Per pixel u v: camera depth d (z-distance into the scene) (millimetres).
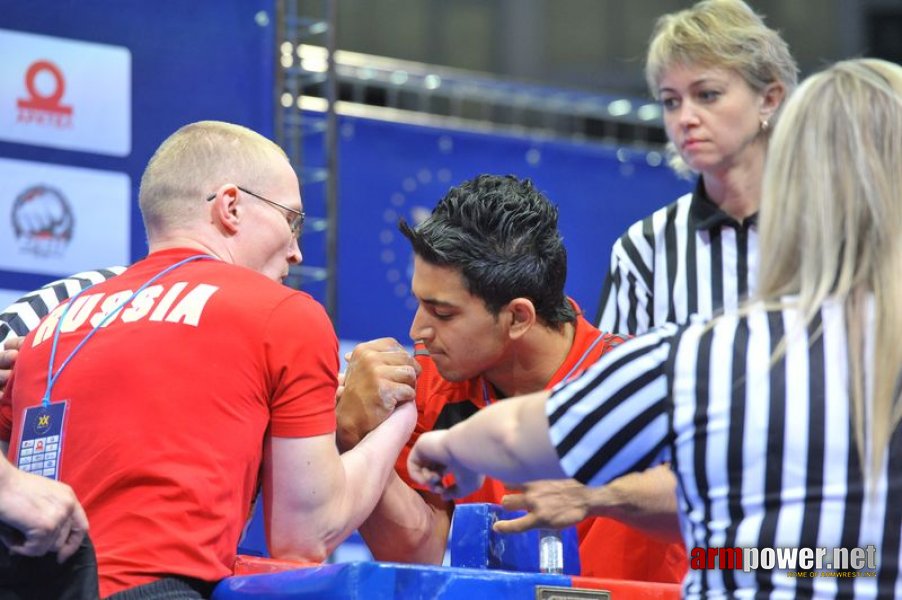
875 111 4316
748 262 9523
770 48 9305
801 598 4090
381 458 6445
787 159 4414
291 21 12156
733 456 4195
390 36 17109
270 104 11602
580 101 15344
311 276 11938
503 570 5590
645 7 18500
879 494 4090
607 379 4371
